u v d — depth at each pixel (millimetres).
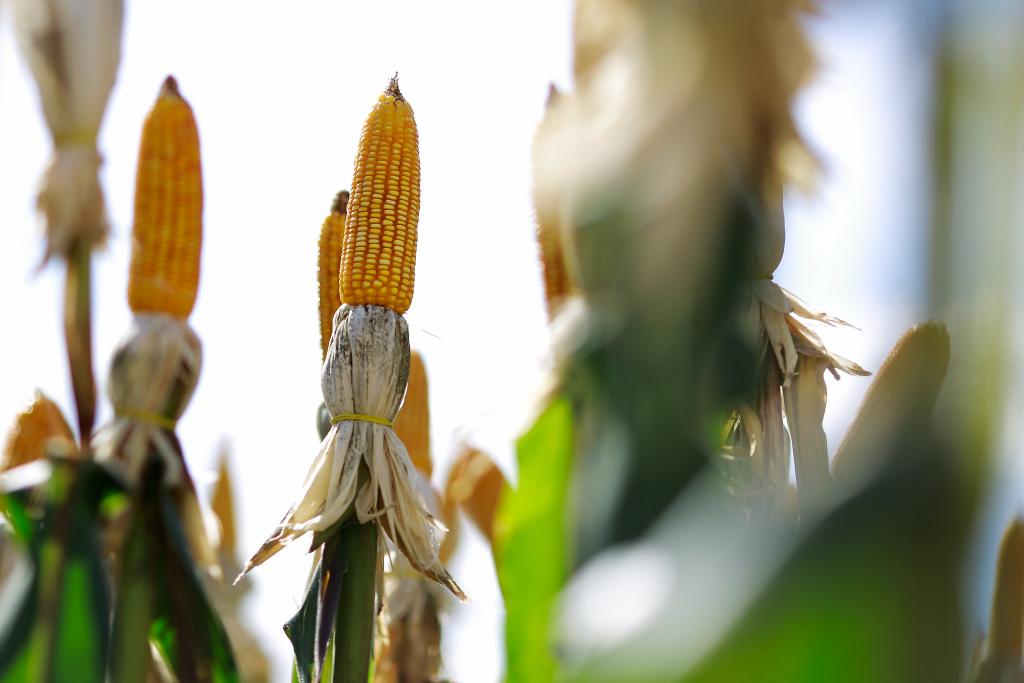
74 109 1707
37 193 1738
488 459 1755
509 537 1322
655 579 583
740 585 560
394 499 1958
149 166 2064
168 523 1960
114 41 1699
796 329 1895
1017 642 1518
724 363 679
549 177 637
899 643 536
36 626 1761
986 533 548
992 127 512
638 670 548
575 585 676
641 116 586
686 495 651
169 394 2014
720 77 568
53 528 1773
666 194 583
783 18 565
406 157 2021
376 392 1969
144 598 1927
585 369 715
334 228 2139
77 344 1772
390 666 2260
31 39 1682
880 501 542
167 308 2045
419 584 2275
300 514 1938
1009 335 509
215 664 1949
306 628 1947
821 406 1883
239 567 2580
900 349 1563
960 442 525
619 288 648
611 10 624
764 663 542
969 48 517
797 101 583
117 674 1906
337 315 1990
